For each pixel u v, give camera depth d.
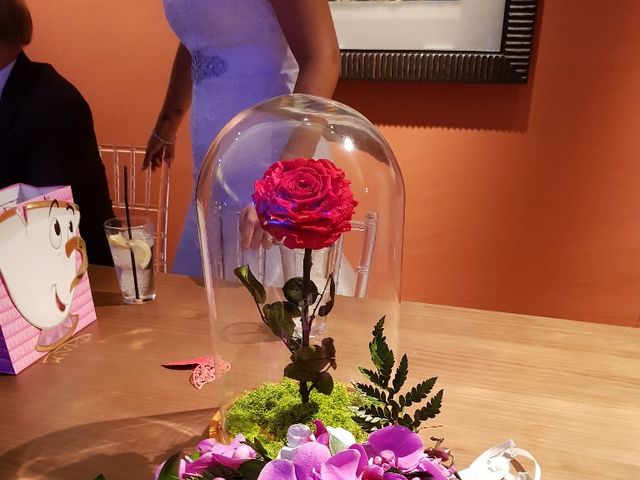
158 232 1.78
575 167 1.58
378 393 0.46
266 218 0.53
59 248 0.83
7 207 0.79
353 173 0.77
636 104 1.49
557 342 0.85
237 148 0.79
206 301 0.98
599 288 1.69
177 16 1.33
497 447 0.58
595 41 1.45
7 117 1.50
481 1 1.45
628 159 1.55
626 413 0.69
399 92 1.60
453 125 1.61
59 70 1.82
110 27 1.72
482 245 1.72
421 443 0.41
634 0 1.40
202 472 0.43
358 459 0.38
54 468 0.61
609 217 1.61
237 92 1.34
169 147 1.73
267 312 0.59
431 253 1.77
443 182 1.68
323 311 0.63
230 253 0.76
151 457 0.63
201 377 0.77
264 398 0.63
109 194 1.72
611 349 0.83
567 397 0.72
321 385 0.59
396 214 0.82
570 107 1.53
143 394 0.74
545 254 1.69
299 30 1.14
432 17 1.49
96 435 0.66
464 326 0.89
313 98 0.86
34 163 1.51
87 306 0.90
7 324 0.75
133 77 1.76
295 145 0.76
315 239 0.51
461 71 1.52
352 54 1.55
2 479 0.60
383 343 0.47
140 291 0.97
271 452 0.53
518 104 1.55
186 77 1.62
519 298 1.76
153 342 0.85
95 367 0.79
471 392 0.73
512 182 1.64
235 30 1.27
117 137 1.85
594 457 0.62
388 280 0.82
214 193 0.80
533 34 1.47
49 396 0.73
